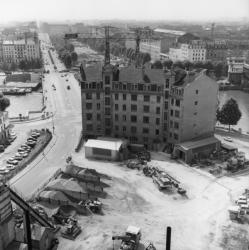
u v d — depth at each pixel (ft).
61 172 339.77
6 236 141.18
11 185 314.55
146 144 428.97
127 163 371.56
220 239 245.65
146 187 321.11
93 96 430.20
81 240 238.89
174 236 247.70
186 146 383.45
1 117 436.35
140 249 231.09
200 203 294.66
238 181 336.08
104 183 322.96
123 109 427.33
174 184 321.11
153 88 405.18
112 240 238.68
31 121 535.19
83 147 422.00
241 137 466.70
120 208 283.59
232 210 271.08
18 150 404.98
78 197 289.94
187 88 380.78
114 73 426.92
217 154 394.52
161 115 412.16
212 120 418.92
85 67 442.09
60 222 256.32
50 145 426.51
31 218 232.53
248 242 242.58
